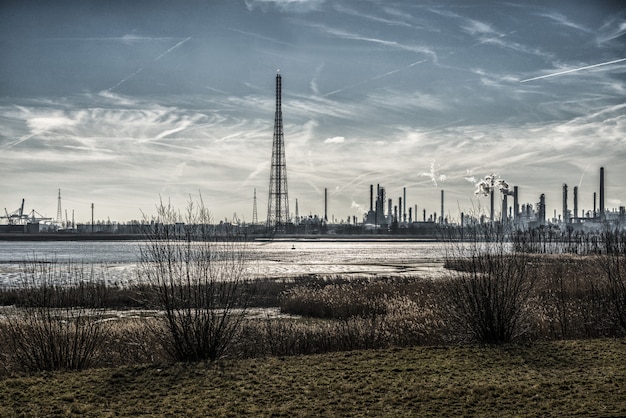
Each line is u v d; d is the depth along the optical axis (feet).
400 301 84.17
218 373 37.93
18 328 47.32
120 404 32.30
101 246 608.60
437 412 30.14
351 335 55.36
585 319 58.54
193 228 48.57
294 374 37.55
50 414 30.71
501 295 49.67
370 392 33.58
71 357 44.24
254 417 29.89
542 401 31.35
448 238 56.29
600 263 70.03
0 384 36.04
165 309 46.09
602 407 29.96
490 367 38.83
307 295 105.60
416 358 41.50
